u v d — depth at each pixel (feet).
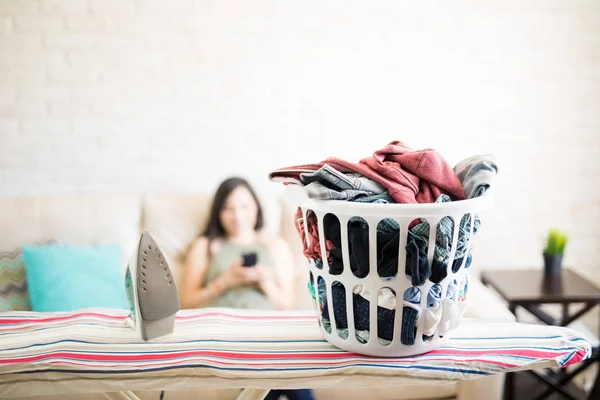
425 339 3.11
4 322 3.62
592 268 8.20
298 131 7.67
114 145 7.43
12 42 7.04
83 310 3.80
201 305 6.48
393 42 7.57
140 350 3.21
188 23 7.26
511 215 8.10
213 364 3.05
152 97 7.38
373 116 7.72
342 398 5.59
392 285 2.93
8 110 7.17
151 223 6.84
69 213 6.56
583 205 8.16
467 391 5.32
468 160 3.45
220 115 7.52
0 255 6.24
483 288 6.03
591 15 7.70
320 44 7.49
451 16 7.57
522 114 7.89
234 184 6.75
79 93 7.25
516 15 7.64
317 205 2.96
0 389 3.05
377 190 3.13
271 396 5.28
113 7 7.12
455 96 7.76
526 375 7.80
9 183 7.33
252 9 7.32
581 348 3.21
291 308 6.61
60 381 3.04
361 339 3.12
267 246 6.70
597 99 7.93
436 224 2.87
